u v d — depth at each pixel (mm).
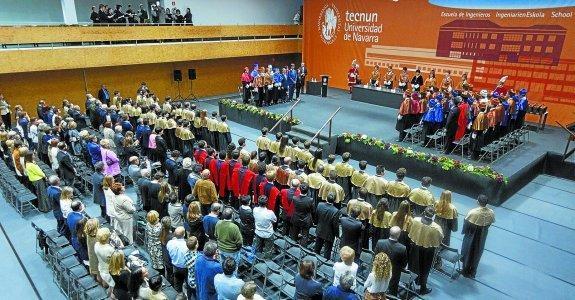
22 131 13961
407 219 7102
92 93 20828
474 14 18625
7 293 7367
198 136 15180
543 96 17078
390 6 21969
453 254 7551
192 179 8961
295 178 8086
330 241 7473
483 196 7520
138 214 8672
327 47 25984
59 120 13109
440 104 13516
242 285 5199
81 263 7117
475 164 12195
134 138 13562
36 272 7992
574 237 9461
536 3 16547
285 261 8055
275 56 28234
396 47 22219
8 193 10938
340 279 4949
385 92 20109
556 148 13648
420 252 6980
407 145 14180
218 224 6730
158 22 21094
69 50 18062
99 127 15820
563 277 8000
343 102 21359
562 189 12219
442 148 13695
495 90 16609
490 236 9453
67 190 7918
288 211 8078
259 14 27266
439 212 7676
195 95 24984
